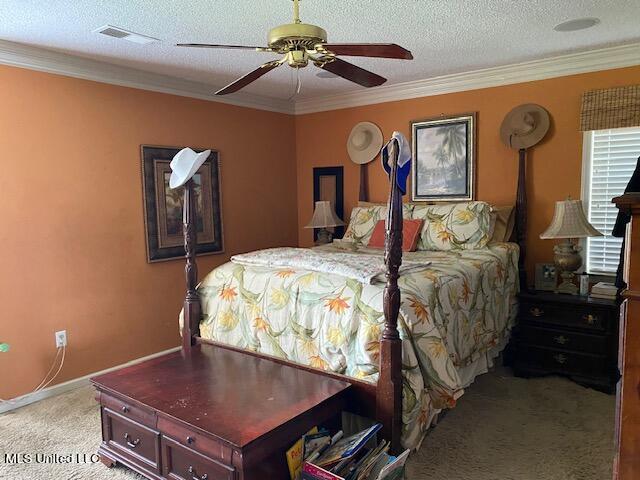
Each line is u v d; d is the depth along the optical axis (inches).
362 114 186.7
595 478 85.0
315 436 79.4
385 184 182.7
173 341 159.2
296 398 81.6
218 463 71.8
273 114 195.9
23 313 122.0
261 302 103.9
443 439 98.7
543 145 147.9
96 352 138.3
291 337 98.0
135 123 146.1
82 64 131.0
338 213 197.0
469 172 161.9
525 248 149.9
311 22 106.9
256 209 189.5
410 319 86.5
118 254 142.9
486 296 121.1
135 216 146.9
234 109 178.9
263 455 71.1
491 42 124.5
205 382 89.3
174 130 157.6
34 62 121.8
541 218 149.7
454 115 163.2
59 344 129.5
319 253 122.3
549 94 145.6
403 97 175.5
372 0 95.0
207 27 108.4
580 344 124.4
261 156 191.0
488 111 157.5
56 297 128.6
